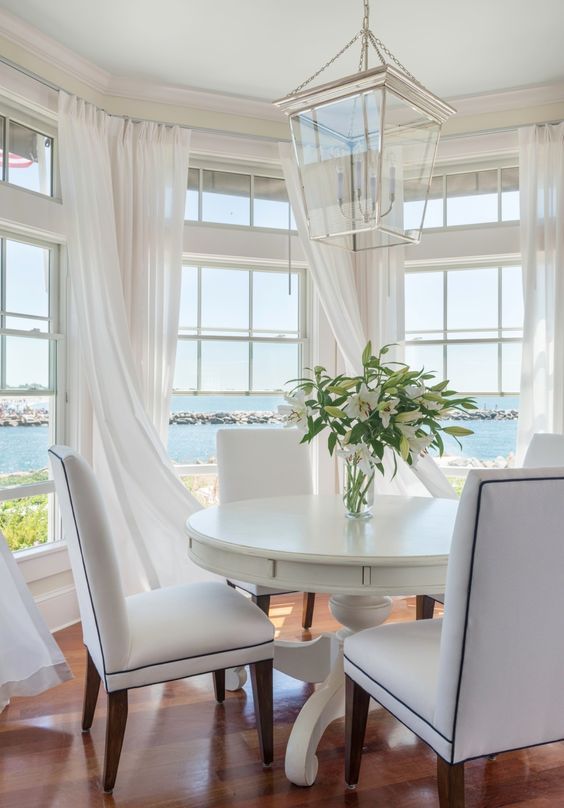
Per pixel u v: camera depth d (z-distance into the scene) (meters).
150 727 2.34
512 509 1.43
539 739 1.59
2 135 3.22
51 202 3.41
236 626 2.06
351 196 2.24
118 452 3.49
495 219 4.07
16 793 1.94
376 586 1.88
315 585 1.90
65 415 3.57
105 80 3.62
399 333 4.11
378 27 3.16
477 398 4.18
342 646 2.31
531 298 3.77
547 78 3.70
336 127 2.25
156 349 3.72
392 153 2.20
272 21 3.11
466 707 1.50
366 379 2.29
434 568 1.90
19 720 2.40
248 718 2.41
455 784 1.54
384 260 4.11
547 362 3.77
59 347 3.54
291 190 4.00
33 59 3.26
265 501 2.79
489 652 1.49
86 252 3.39
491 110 3.95
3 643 2.48
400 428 2.16
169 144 3.77
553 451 2.93
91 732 2.30
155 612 2.12
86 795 1.93
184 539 3.66
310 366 4.29
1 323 3.23
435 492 3.93
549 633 1.53
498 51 3.40
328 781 2.02
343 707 2.22
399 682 1.71
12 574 2.59
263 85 3.77
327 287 3.99
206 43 3.31
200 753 2.16
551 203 3.77
